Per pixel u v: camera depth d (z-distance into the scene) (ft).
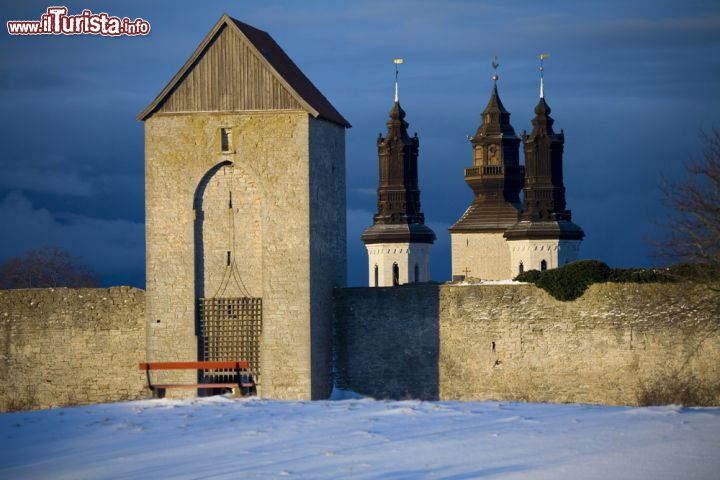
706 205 273.95
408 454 177.88
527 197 512.63
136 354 304.09
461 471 167.73
